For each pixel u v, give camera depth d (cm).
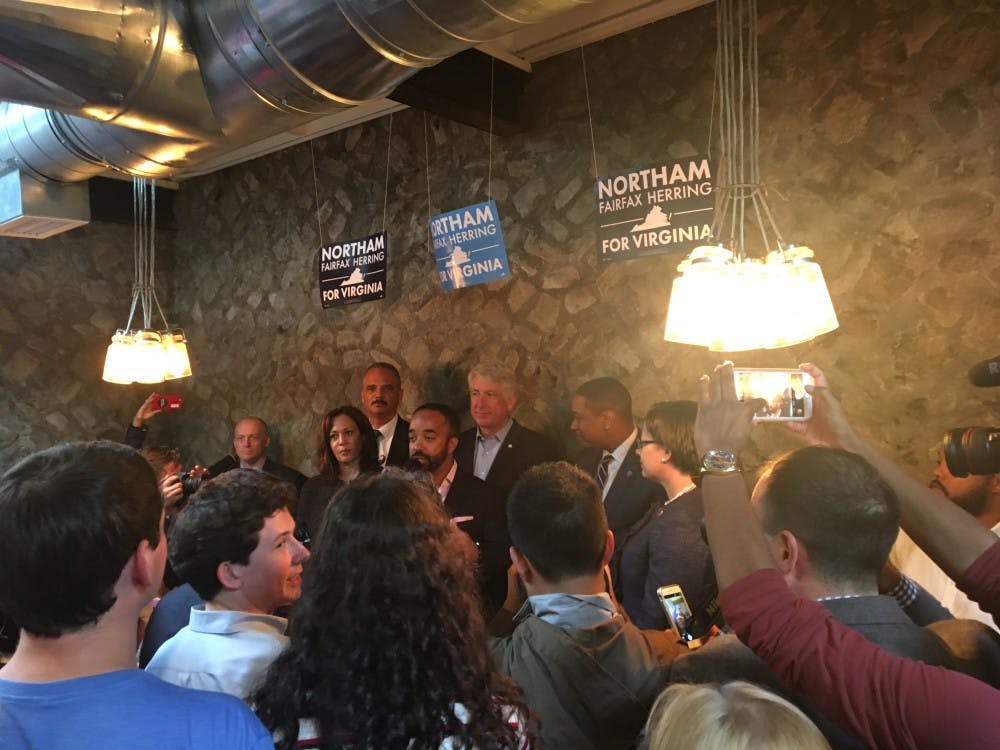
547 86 344
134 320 507
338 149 427
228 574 128
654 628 196
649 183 295
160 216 505
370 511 96
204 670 114
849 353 272
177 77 212
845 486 103
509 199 359
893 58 263
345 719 88
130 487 88
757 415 129
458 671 92
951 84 253
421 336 392
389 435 377
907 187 261
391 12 173
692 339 187
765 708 85
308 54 190
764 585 93
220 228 488
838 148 274
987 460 133
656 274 316
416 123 392
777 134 286
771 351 288
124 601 87
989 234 246
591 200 333
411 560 93
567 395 341
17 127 296
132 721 80
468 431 353
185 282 510
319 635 93
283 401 454
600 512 133
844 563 102
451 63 319
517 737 95
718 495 102
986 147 247
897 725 82
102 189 475
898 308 263
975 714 79
